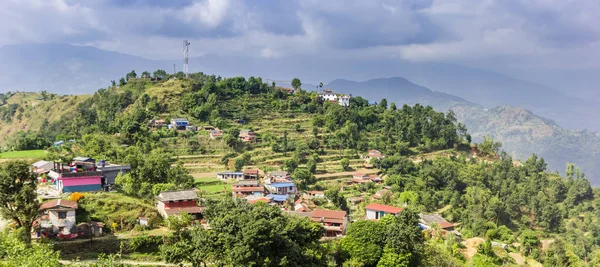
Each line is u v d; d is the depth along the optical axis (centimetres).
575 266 11931
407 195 15550
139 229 7975
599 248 16438
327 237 9812
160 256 7419
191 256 6650
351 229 8719
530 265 11581
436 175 18538
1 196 6762
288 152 18925
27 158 12925
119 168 10631
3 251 5219
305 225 7869
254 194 14188
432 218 13188
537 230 17000
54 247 6969
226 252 6512
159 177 11038
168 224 8156
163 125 19225
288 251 6812
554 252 12350
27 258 4984
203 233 6781
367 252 8350
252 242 6341
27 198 6869
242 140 19250
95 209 8144
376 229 8569
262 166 17562
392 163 19362
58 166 9600
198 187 14588
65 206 7381
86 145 14012
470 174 19388
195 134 18950
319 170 18212
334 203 14200
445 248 10575
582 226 18250
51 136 19150
